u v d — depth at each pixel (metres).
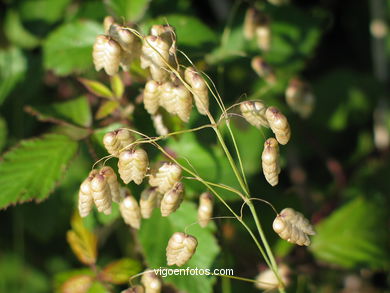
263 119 0.22
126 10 0.29
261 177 0.33
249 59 0.32
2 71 0.34
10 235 0.36
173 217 0.26
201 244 0.25
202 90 0.21
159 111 0.24
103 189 0.21
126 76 0.26
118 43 0.22
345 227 0.34
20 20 0.34
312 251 0.33
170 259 0.22
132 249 0.32
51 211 0.35
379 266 0.33
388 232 0.34
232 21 0.33
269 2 0.36
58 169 0.25
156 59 0.22
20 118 0.34
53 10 0.35
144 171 0.21
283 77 0.34
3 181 0.25
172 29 0.22
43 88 0.34
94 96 0.30
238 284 0.30
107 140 0.21
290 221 0.22
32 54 0.34
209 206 0.23
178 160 0.26
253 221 0.32
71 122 0.26
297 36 0.36
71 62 0.28
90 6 0.32
